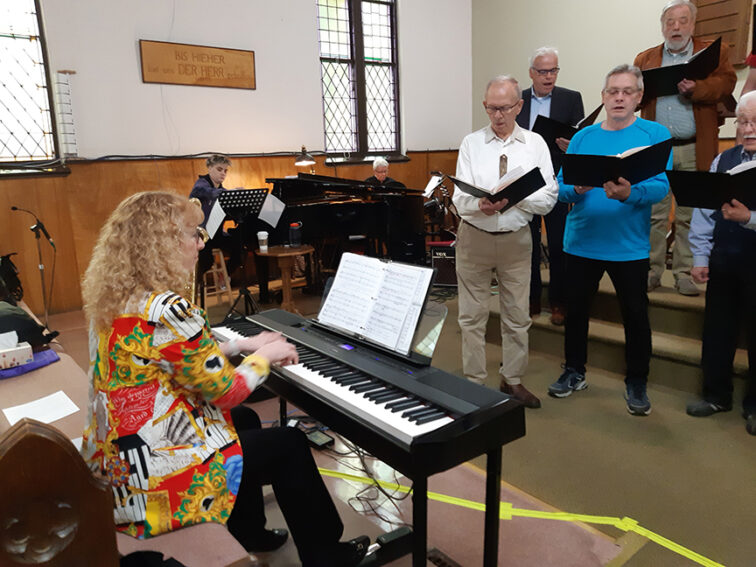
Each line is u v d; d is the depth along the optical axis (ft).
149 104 19.16
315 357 6.10
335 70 24.38
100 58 18.12
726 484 7.70
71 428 6.15
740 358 10.28
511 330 10.04
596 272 9.96
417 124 26.73
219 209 14.84
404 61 25.81
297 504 5.25
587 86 22.82
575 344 10.63
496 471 5.05
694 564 6.19
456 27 27.04
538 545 6.55
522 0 24.73
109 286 4.31
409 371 5.52
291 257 16.66
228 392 4.52
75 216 18.21
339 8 24.11
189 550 4.01
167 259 4.42
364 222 19.58
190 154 20.20
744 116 8.58
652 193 9.04
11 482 2.99
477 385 5.22
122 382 4.32
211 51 20.07
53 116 18.08
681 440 8.92
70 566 3.26
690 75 10.91
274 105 21.93
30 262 17.60
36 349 8.63
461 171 9.86
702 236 9.36
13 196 17.08
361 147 25.39
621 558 6.30
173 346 4.22
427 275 5.75
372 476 8.11
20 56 17.43
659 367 11.04
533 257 13.01
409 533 6.26
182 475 4.28
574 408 10.15
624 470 8.14
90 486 3.27
